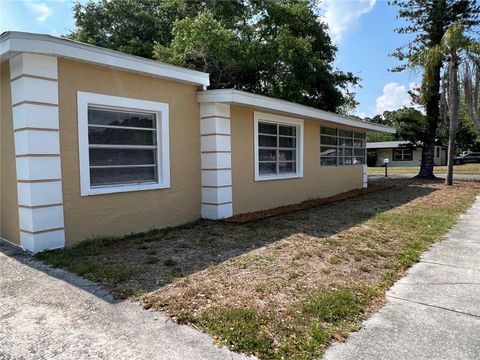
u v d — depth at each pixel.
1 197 5.31
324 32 17.83
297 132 9.70
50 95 4.62
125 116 5.73
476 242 5.34
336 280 3.69
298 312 2.92
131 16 17.81
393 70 17.42
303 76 15.96
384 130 13.98
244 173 7.72
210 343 2.46
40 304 3.06
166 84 6.24
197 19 13.13
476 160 33.94
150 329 2.65
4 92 4.92
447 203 9.33
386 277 3.82
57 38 4.50
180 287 3.44
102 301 3.12
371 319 2.88
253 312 2.88
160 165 6.24
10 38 4.18
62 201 4.82
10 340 2.49
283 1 16.72
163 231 6.01
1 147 5.14
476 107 13.76
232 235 5.71
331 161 11.62
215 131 6.84
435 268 4.16
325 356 2.33
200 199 7.10
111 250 4.77
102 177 5.45
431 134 17.34
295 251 4.75
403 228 6.22
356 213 7.82
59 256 4.38
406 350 2.41
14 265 4.11
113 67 5.29
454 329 2.71
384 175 21.81
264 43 15.19
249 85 15.84
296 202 9.60
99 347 2.40
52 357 2.29
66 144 4.85
